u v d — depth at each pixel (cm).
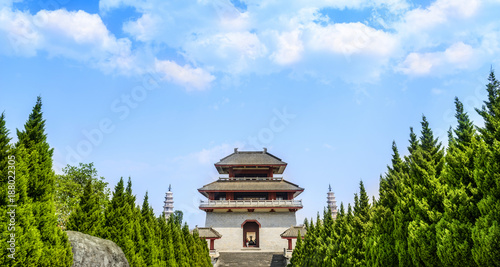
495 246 1142
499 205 1190
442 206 1628
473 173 1400
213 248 6072
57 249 1591
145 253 2752
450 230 1393
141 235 2786
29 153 1672
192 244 4359
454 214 1438
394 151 2609
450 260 1359
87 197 2439
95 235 2341
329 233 3644
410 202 1822
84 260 1880
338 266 2719
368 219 2783
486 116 1514
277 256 6056
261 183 7000
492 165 1287
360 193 3125
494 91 1770
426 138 2070
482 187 1323
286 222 6706
